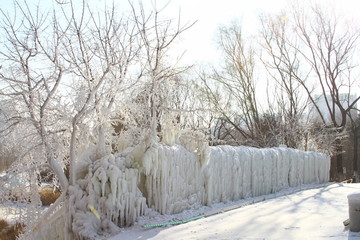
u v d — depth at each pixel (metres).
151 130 12.48
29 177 11.50
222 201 15.34
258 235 9.11
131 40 12.47
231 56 36.25
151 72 12.83
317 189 19.81
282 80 35.00
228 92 36.97
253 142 32.12
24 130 11.62
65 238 10.76
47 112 11.56
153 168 12.07
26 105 11.52
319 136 29.59
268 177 18.42
